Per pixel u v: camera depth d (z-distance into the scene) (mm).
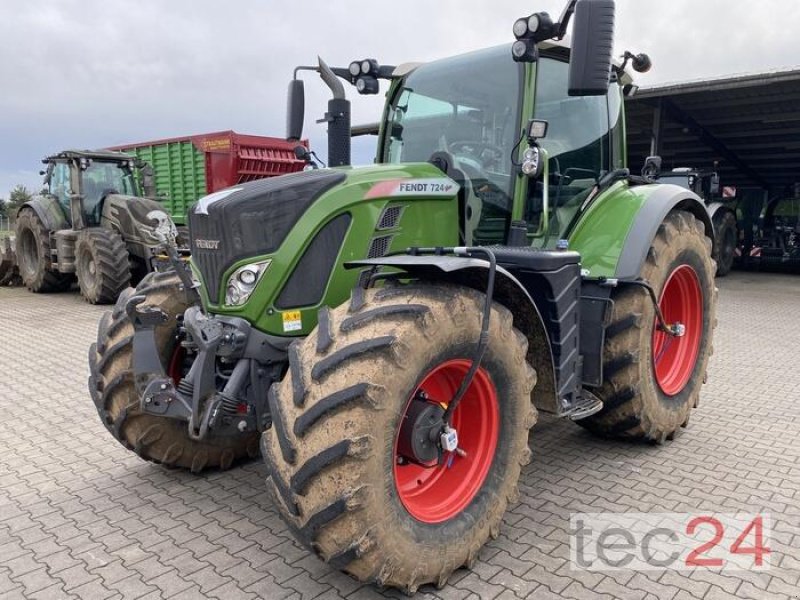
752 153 16125
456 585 2574
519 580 2609
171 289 3568
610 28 2785
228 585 2582
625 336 3680
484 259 2783
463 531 2582
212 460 3664
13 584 2600
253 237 2816
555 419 4578
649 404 3801
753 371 5867
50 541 2939
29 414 4762
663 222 3996
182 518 3156
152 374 3070
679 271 4172
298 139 4023
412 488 2664
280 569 2697
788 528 3018
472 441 2773
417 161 3883
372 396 2227
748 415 4633
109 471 3732
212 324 2828
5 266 12828
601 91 2834
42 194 11992
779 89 12016
